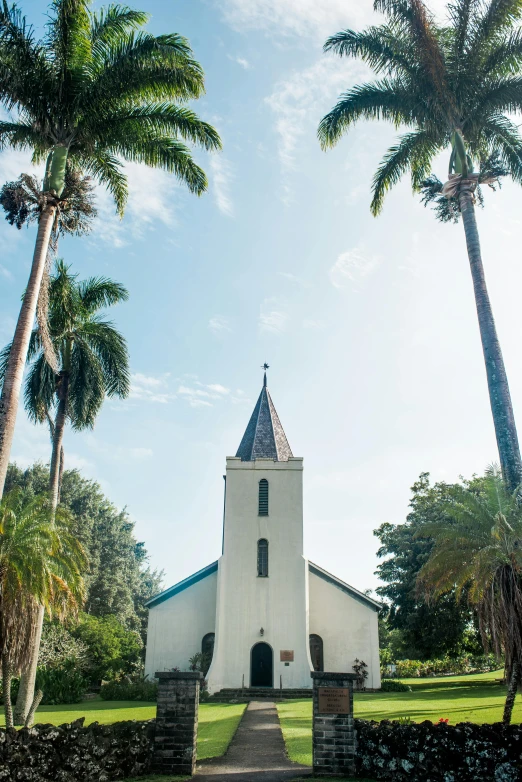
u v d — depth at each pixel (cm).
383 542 4238
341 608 3650
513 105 2212
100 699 3119
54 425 2592
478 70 2214
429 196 2502
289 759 1391
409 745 1172
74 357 2700
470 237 2145
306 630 3384
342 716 1250
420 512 4044
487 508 1596
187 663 3569
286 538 3575
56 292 2567
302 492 3678
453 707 2230
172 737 1270
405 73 2309
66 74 1928
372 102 2334
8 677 1415
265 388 4269
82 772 1105
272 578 3488
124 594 6606
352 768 1220
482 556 1491
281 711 2380
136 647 4331
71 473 6444
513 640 1417
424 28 2133
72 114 1950
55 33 1914
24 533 1498
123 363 2803
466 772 1112
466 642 3822
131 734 1250
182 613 3662
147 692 3066
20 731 1062
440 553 1580
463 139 2269
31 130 1988
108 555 6669
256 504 3653
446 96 2170
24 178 1908
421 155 2434
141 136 2061
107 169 2172
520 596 1431
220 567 3512
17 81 1852
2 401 1634
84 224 2070
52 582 1588
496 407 1941
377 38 2298
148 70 1953
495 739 1123
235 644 3353
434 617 3584
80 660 3419
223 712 2377
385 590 4028
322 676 1276
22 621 1446
